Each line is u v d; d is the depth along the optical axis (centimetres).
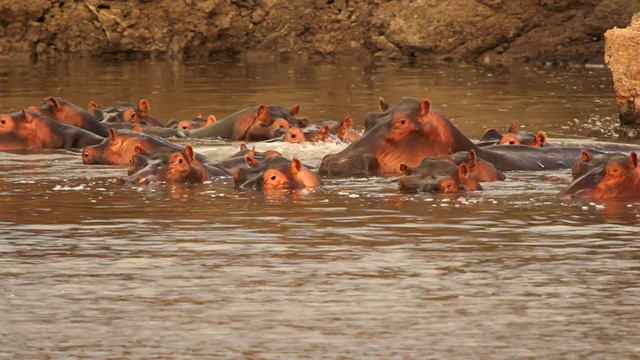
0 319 2531
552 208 3800
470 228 3462
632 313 2558
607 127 6762
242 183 4316
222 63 11831
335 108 7812
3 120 5547
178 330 2452
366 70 10831
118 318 2538
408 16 12212
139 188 4281
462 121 7012
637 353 2291
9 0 12150
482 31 12006
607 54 6806
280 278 2861
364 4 12694
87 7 12500
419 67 11162
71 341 2383
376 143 4666
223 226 3506
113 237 3341
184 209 3809
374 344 2352
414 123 4662
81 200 3988
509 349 2316
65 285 2803
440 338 2389
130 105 6719
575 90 8919
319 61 11981
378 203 3922
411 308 2598
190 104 8044
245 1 12975
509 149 4959
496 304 2630
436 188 4144
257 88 9162
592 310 2581
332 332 2433
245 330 2448
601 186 4031
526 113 7431
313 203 3928
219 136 6075
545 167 4841
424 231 3416
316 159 5200
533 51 11906
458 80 9775
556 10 11894
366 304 2631
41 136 5581
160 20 12638
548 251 3145
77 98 8394
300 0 12825
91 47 12425
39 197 4056
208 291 2747
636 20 6850
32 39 12338
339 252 3139
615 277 2862
